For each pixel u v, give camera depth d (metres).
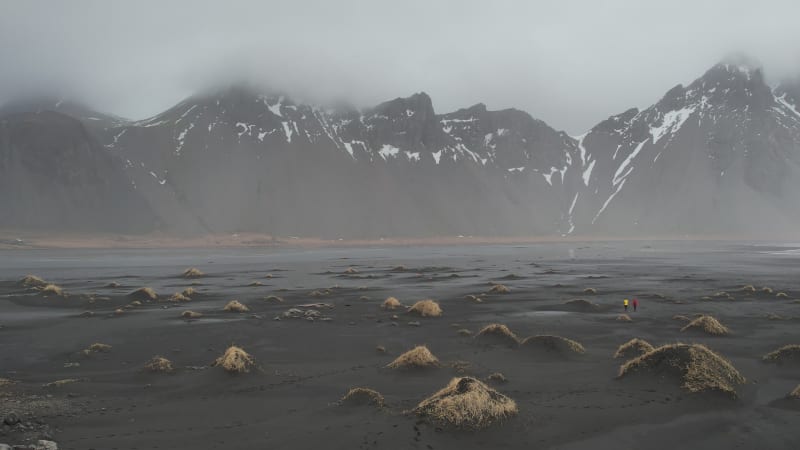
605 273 66.81
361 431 12.09
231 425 12.59
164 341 23.80
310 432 12.06
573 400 14.37
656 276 61.34
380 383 16.44
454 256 122.56
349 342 23.30
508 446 11.27
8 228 189.50
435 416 12.62
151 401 14.66
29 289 48.44
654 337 24.09
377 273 69.31
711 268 75.06
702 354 16.12
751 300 38.06
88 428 12.38
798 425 12.44
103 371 18.33
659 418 12.94
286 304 37.25
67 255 130.25
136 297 40.00
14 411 13.48
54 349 22.20
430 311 31.27
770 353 19.16
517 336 24.64
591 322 28.64
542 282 54.44
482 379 16.73
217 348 22.16
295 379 16.97
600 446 11.27
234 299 40.31
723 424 12.55
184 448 11.14
